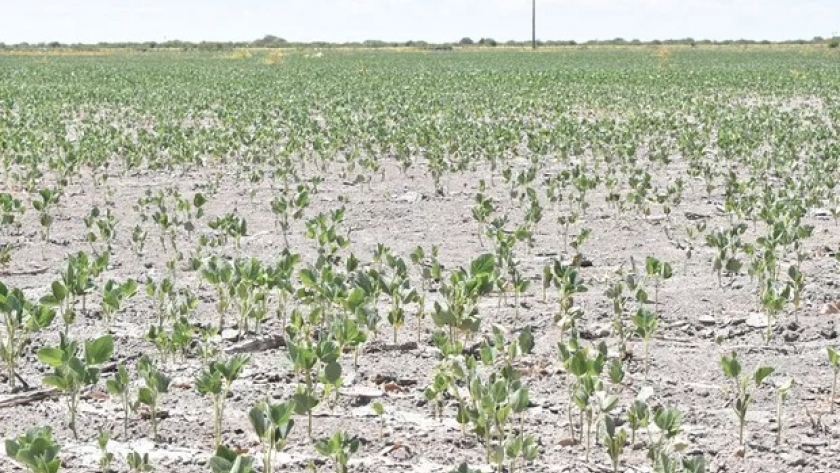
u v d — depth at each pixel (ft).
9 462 18.43
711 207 45.98
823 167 52.75
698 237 39.32
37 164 54.70
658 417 17.76
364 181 52.44
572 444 19.34
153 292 27.35
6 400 21.50
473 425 20.24
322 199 47.75
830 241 38.47
